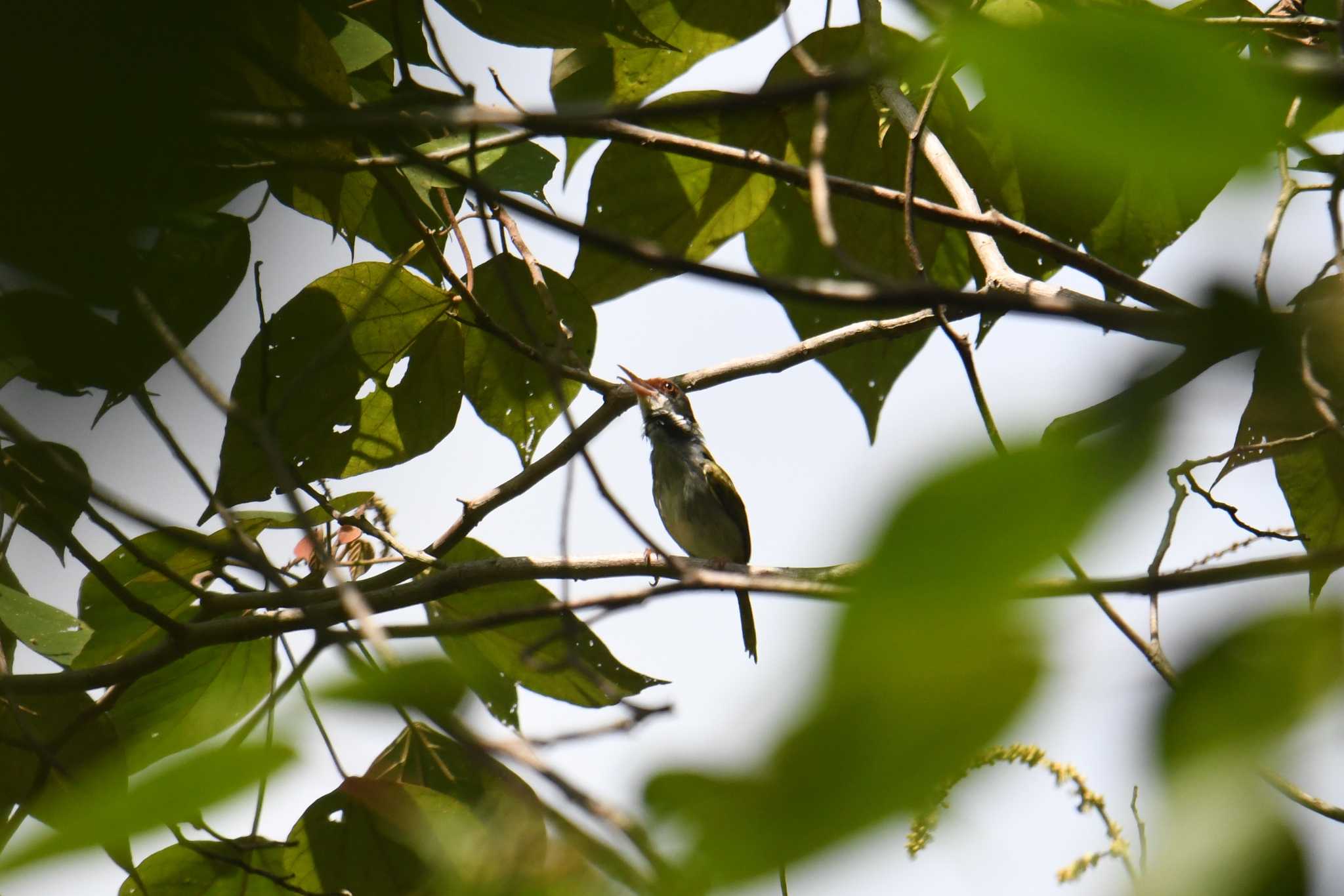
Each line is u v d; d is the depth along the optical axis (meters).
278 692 2.22
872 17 8.60
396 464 9.73
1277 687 1.67
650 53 9.11
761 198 9.95
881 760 1.40
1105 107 1.54
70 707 8.22
